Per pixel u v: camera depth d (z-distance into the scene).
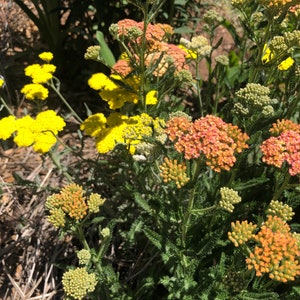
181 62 0.37
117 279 0.31
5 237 0.40
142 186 0.33
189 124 0.26
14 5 0.65
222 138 0.24
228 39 0.67
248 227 0.23
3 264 0.38
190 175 0.28
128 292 0.33
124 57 0.36
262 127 0.32
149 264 0.36
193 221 0.29
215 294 0.28
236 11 0.71
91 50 0.34
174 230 0.34
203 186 0.33
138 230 0.34
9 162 0.47
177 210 0.30
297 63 0.42
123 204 0.40
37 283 0.37
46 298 0.36
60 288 0.37
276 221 0.23
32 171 0.45
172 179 0.25
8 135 0.33
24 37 0.64
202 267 0.32
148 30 0.34
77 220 0.27
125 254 0.38
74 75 0.59
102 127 0.34
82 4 0.51
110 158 0.41
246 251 0.24
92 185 0.41
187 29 0.53
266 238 0.22
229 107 0.36
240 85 0.48
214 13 0.41
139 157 0.31
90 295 0.30
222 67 0.41
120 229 0.38
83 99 0.56
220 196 0.25
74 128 0.52
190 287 0.28
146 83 0.35
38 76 0.37
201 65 0.61
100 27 0.54
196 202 0.28
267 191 0.34
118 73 0.35
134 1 0.30
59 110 0.54
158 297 0.35
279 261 0.22
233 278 0.25
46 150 0.33
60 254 0.39
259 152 0.40
